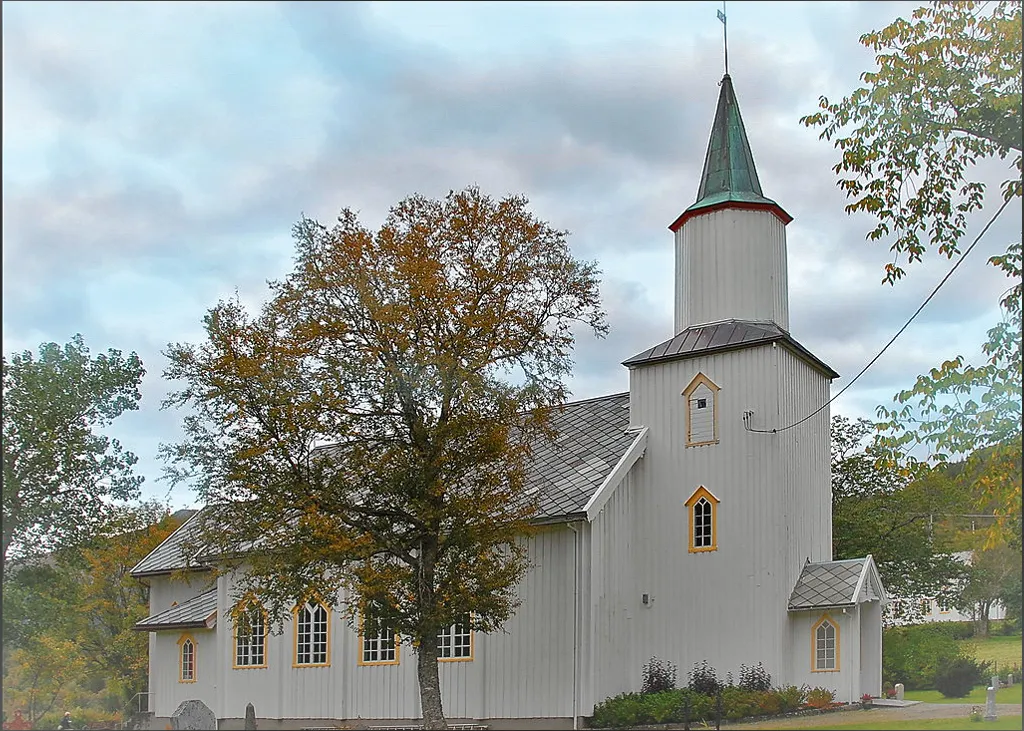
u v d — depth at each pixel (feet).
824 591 105.19
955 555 174.40
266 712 129.18
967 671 110.83
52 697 159.74
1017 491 70.95
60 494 120.37
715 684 103.81
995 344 73.97
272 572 87.56
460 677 112.98
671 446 115.14
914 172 81.41
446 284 91.81
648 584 113.29
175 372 90.84
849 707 98.84
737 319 116.88
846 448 177.37
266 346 89.35
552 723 104.94
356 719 120.26
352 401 90.63
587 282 97.55
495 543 92.22
